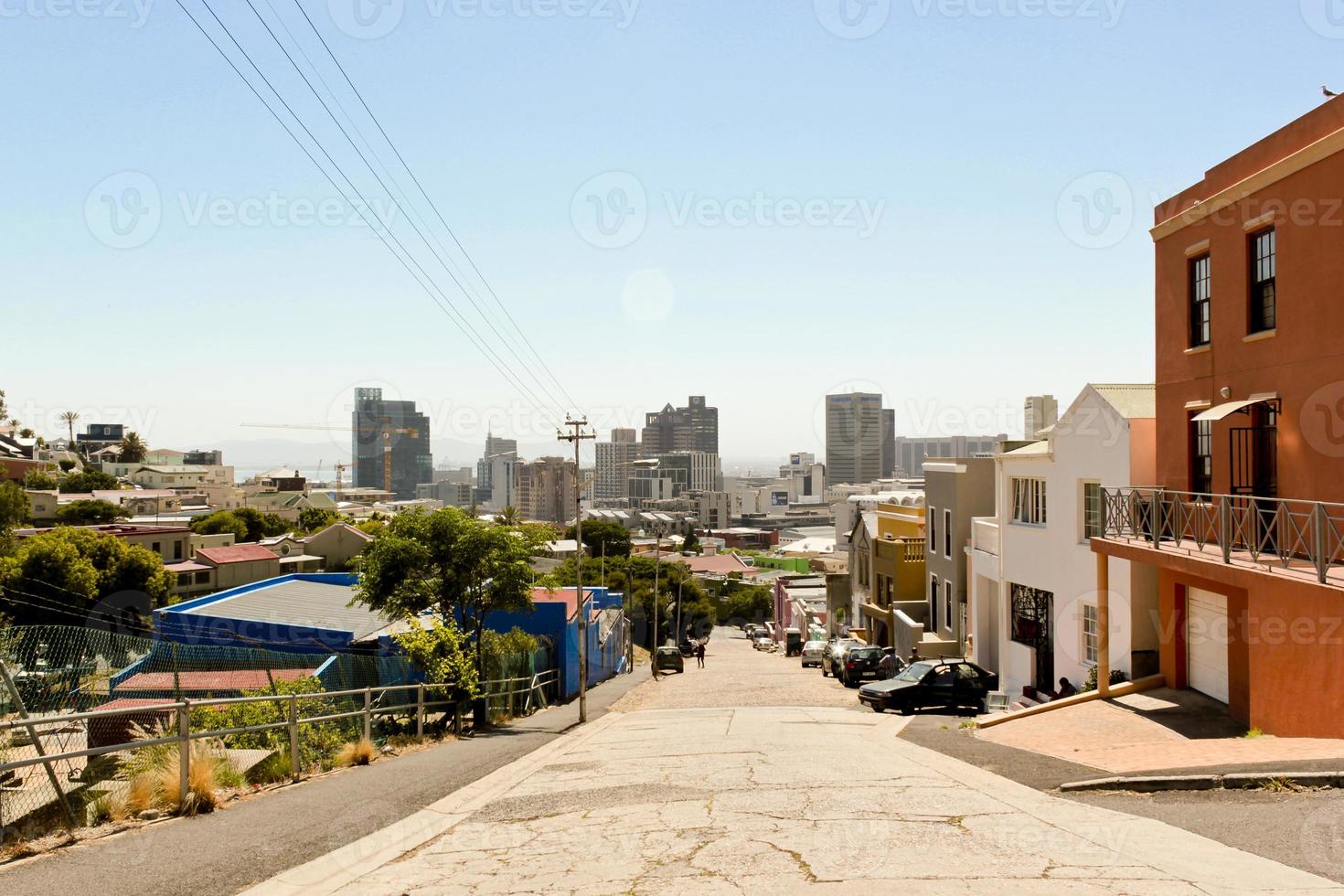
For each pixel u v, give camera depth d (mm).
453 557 25688
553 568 81000
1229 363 15961
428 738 17953
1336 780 9055
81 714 8703
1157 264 18500
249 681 22719
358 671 22844
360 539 79688
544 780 11992
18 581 46688
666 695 31016
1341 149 13086
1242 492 15547
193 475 175250
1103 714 16484
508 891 6691
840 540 114250
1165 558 15523
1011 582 25062
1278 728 12641
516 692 25281
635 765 12906
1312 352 13781
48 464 138750
